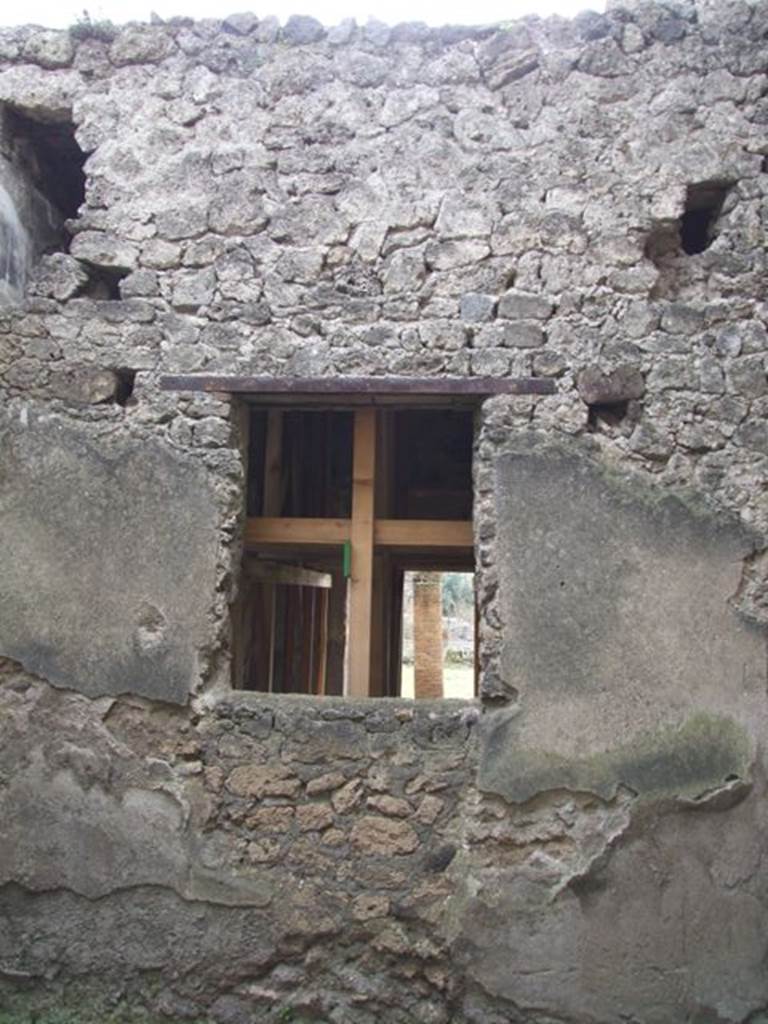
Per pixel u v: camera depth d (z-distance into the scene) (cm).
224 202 352
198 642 330
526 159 343
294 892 316
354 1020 309
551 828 311
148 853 322
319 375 338
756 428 325
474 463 342
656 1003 301
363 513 357
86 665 332
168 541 336
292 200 350
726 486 323
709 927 304
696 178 338
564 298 336
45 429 345
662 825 309
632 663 317
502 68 348
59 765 329
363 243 345
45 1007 318
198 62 360
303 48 358
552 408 330
